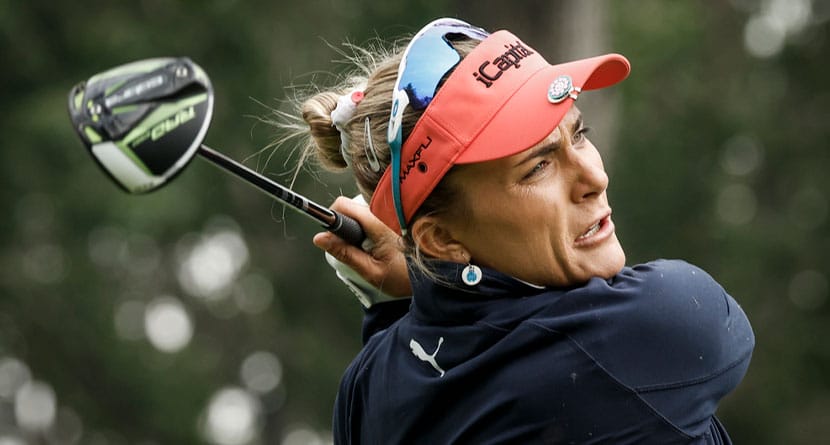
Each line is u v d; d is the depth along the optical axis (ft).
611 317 30.81
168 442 218.59
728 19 212.84
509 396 31.24
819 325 205.87
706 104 207.10
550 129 30.48
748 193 217.36
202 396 218.59
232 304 217.97
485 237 31.63
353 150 33.68
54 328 206.49
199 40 175.01
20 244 189.78
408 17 162.09
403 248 32.99
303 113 35.45
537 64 31.65
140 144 30.32
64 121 165.27
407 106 31.58
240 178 34.09
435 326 32.89
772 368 203.82
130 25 173.06
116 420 216.74
